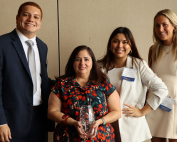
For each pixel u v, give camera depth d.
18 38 2.07
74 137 1.80
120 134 2.15
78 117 1.81
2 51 1.95
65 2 2.92
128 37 2.19
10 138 1.91
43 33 2.92
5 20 2.86
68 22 2.94
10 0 2.85
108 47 2.32
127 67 2.25
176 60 2.45
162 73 2.53
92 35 2.96
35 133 2.17
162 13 2.43
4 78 1.96
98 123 1.77
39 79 2.18
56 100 1.90
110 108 1.96
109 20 2.96
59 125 1.90
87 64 1.91
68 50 2.96
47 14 2.90
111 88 1.96
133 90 2.20
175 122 2.44
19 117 1.99
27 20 2.04
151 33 2.99
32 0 2.87
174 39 2.45
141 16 2.98
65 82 1.92
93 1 2.94
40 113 2.20
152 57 2.63
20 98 1.99
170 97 2.46
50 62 2.95
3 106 1.98
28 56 2.10
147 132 2.26
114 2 2.95
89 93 1.86
